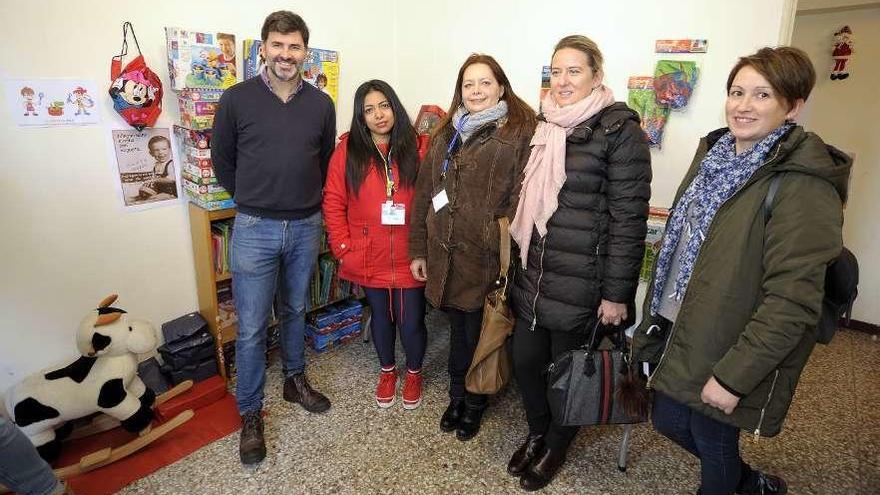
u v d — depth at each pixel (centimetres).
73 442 190
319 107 185
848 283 107
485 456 187
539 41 249
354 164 187
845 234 300
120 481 172
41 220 183
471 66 165
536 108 258
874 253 292
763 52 108
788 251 100
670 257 131
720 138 126
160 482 173
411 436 197
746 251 108
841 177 100
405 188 191
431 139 184
